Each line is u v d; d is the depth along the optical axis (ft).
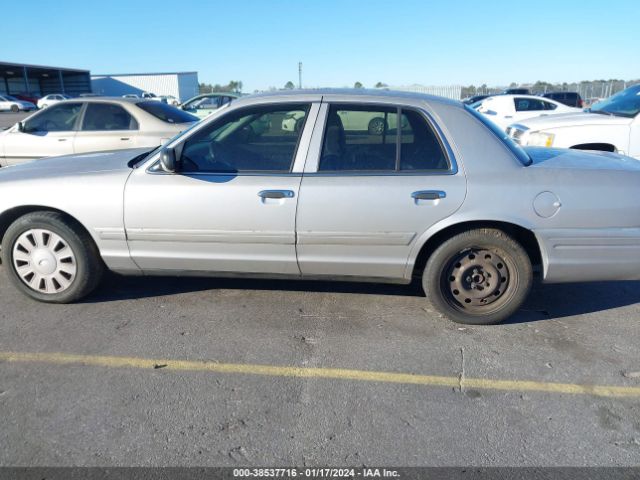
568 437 8.00
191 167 11.45
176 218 11.39
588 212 10.68
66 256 12.09
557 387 9.32
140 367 9.88
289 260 11.56
